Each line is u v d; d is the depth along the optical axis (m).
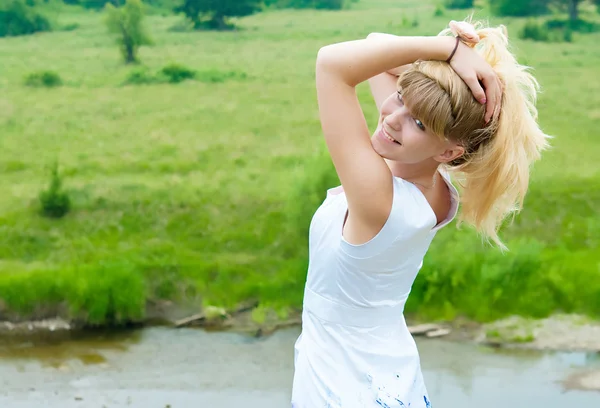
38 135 11.02
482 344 7.05
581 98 12.20
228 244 8.61
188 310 7.59
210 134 11.08
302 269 7.89
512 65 2.22
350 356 2.37
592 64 13.52
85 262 8.34
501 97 2.18
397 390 2.38
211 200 9.38
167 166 10.23
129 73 13.20
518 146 2.22
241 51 14.25
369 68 2.17
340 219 2.32
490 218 2.35
